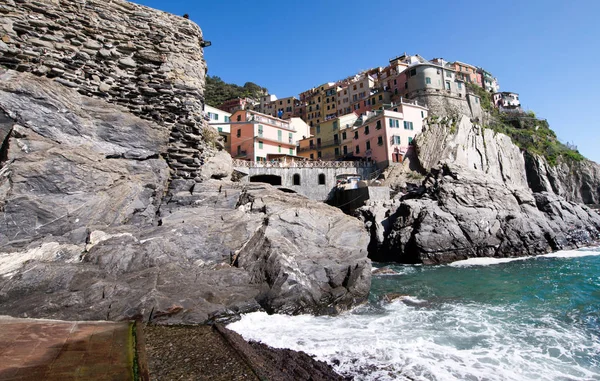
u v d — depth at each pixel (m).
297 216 12.93
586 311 12.29
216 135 17.44
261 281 10.40
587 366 7.81
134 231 10.11
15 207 8.49
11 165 8.84
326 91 91.19
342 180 48.56
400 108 56.41
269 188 14.55
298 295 10.48
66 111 10.53
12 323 6.40
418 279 19.98
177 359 6.18
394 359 7.62
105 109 11.38
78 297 7.53
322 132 69.25
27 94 9.91
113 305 7.73
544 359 8.12
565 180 61.16
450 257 28.91
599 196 60.81
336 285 11.89
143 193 11.15
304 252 11.82
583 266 23.39
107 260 8.67
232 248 11.13
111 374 4.81
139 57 12.68
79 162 9.99
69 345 5.72
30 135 9.54
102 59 11.91
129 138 11.61
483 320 11.09
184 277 9.29
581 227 37.81
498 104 92.25
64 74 11.00
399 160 53.12
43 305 7.08
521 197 36.28
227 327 8.66
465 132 55.56
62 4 11.48
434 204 32.91
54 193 9.26
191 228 10.79
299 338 8.55
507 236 31.02
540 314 11.91
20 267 7.61
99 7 12.20
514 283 18.08
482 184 35.44
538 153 62.59
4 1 10.56
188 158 12.88
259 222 12.24
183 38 13.71
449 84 70.81
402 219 32.09
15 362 4.85
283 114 99.38
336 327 9.70
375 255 32.78
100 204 9.95
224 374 5.70
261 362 6.41
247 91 121.06
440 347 8.55
